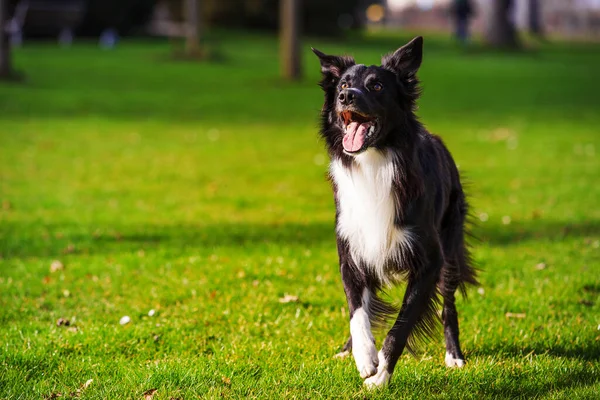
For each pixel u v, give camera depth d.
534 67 34.81
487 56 38.75
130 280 8.06
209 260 8.79
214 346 6.33
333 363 5.93
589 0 66.81
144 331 6.55
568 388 5.41
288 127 19.52
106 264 8.62
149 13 41.91
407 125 5.59
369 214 5.49
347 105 5.30
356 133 5.39
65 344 6.23
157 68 30.23
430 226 5.56
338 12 44.22
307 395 5.29
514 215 11.19
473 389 5.42
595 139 17.61
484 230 10.36
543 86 28.44
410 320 5.36
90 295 7.64
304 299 7.51
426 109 22.66
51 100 22.38
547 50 43.69
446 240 6.20
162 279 8.10
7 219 10.69
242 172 14.27
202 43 37.41
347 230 5.60
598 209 11.50
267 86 26.77
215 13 44.00
